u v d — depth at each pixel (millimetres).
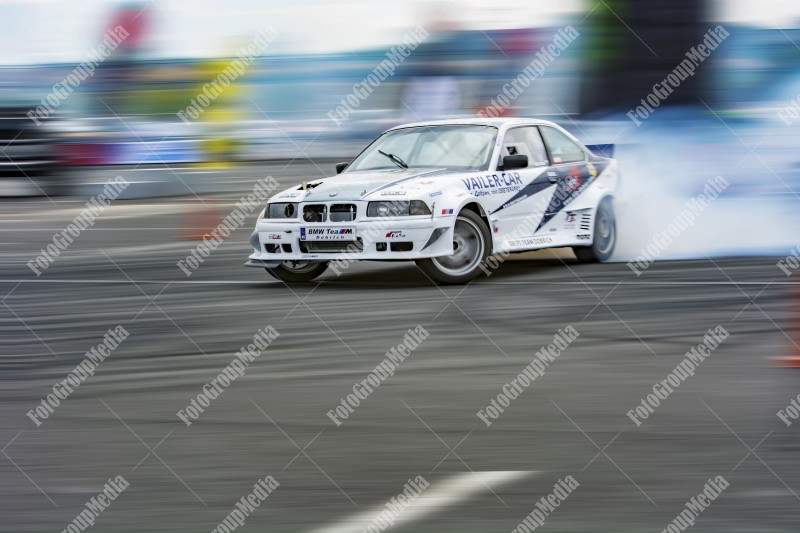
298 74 22688
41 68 20078
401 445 4082
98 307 7633
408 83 20156
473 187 8508
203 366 5594
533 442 4086
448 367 5445
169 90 23516
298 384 5141
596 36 14977
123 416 4586
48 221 14797
